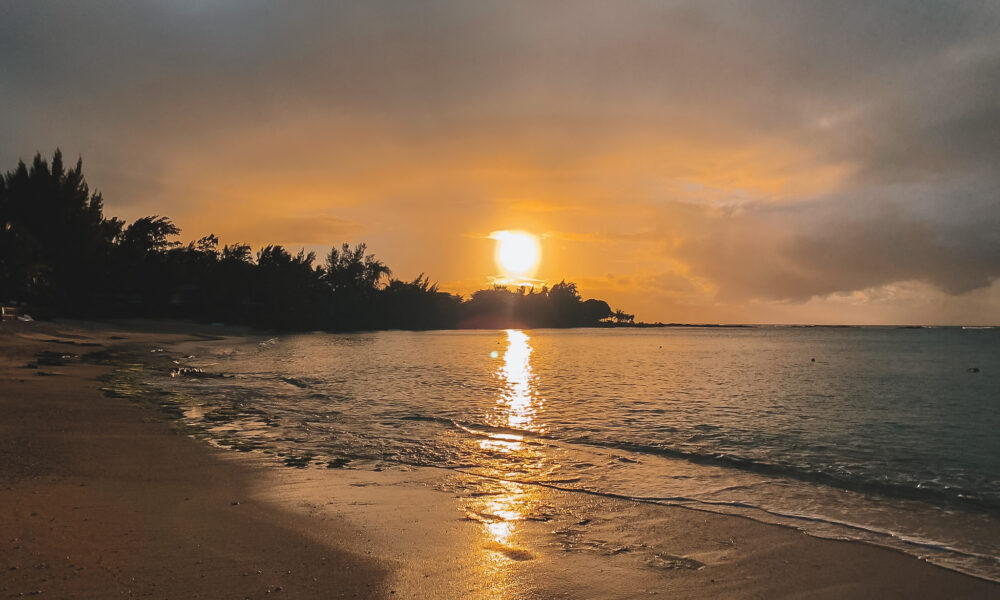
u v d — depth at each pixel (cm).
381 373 3281
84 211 7931
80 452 1077
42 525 676
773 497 975
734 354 6675
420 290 18188
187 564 597
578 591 593
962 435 1639
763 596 596
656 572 650
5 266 6100
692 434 1583
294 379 2772
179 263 9794
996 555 723
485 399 2244
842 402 2388
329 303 15125
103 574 555
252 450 1209
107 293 8462
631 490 1002
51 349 3428
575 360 5256
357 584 576
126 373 2541
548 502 919
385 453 1240
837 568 673
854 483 1080
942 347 8975
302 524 757
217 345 5744
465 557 668
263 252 12694
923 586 627
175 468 1020
